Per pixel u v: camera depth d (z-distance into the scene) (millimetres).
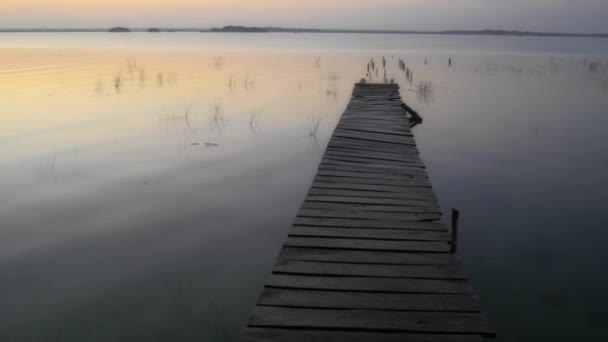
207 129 12711
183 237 6348
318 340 3234
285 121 13859
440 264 4312
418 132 12789
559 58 41188
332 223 5238
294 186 8414
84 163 9602
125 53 46562
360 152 8383
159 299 4902
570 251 5840
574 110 15656
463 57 42969
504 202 7562
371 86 17641
